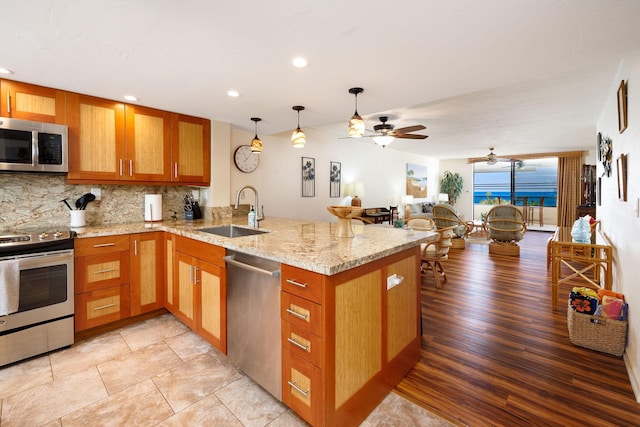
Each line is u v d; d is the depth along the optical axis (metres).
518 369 2.02
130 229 2.68
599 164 4.17
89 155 2.62
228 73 2.11
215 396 1.77
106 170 2.71
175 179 3.16
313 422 1.44
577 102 3.63
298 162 5.00
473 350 2.26
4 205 2.50
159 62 1.94
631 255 2.09
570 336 2.36
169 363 2.11
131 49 1.77
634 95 2.01
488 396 1.76
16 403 1.70
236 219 3.51
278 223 3.20
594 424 1.54
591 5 1.34
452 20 1.46
